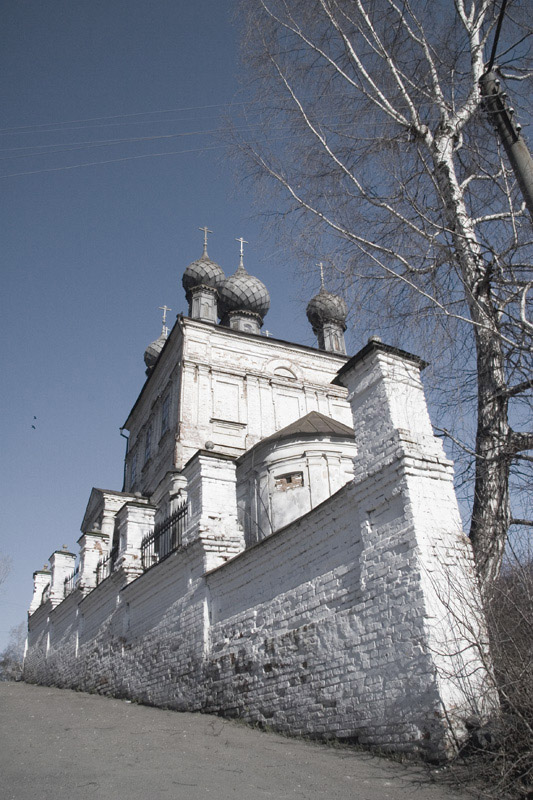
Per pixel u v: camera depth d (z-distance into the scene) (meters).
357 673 7.76
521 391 7.48
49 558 25.83
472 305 7.67
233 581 11.21
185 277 32.34
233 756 7.04
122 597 16.38
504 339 7.18
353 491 8.49
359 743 7.45
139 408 31.64
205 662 11.34
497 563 7.46
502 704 6.40
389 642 7.38
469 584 7.30
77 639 19.77
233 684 10.34
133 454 31.72
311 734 8.28
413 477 7.77
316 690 8.40
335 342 31.78
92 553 20.94
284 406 26.31
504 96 7.24
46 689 18.66
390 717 7.09
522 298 7.21
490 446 7.77
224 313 32.69
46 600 24.97
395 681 7.15
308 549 9.41
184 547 12.80
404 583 7.37
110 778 5.67
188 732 8.80
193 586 12.48
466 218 8.39
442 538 7.54
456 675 6.55
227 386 25.50
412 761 6.58
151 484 26.66
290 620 9.35
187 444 23.33
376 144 8.56
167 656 12.97
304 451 18.75
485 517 7.66
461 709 6.55
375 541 7.99
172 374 26.31
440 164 8.59
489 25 9.41
